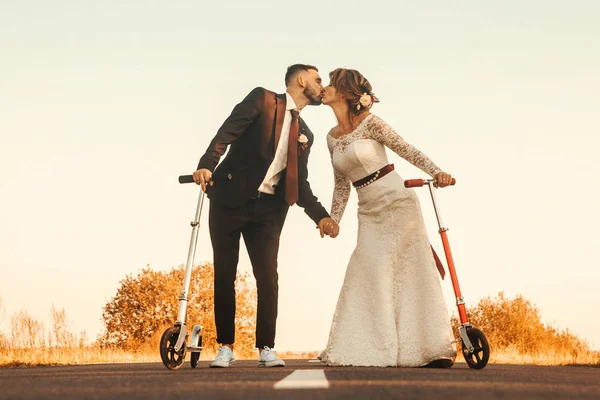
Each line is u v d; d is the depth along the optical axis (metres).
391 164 5.67
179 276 17.33
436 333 5.23
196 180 4.89
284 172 5.39
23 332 9.09
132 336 16.94
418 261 5.46
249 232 5.32
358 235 5.68
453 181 5.24
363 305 5.47
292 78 5.59
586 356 9.25
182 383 3.01
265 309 5.20
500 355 9.42
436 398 2.27
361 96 5.64
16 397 2.48
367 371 3.95
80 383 3.13
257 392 2.53
